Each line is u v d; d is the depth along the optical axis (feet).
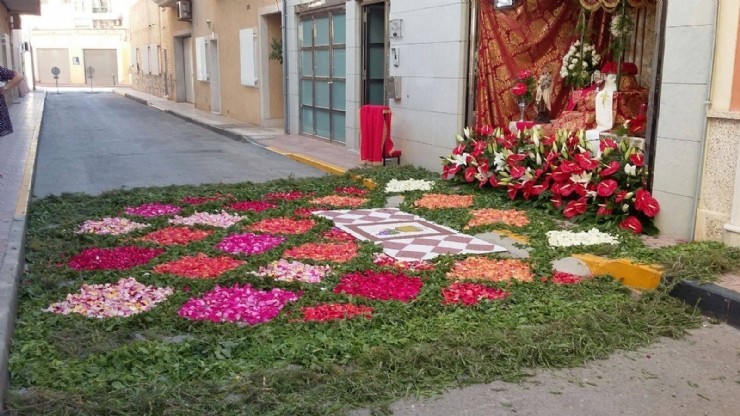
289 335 16.48
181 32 103.14
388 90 42.24
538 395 14.02
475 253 23.75
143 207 30.78
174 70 111.45
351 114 48.88
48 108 99.60
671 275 19.62
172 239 25.35
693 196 23.04
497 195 32.12
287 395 13.55
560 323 17.17
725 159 21.98
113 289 19.40
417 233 26.48
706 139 22.44
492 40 35.22
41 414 12.46
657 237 24.09
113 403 12.86
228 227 27.43
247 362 14.99
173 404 12.91
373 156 41.57
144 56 140.56
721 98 21.91
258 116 69.26
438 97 37.96
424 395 13.83
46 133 64.85
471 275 21.35
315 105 57.26
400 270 21.75
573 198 28.07
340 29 51.24
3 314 15.81
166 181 38.86
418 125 40.19
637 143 27.22
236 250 23.91
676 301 19.15
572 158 28.30
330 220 28.45
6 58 102.06
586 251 22.85
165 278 20.42
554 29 35.53
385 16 44.01
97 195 33.96
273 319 17.47
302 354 15.25
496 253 23.81
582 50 33.83
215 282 20.02
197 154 50.78
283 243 24.79
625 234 24.18
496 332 16.51
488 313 18.15
